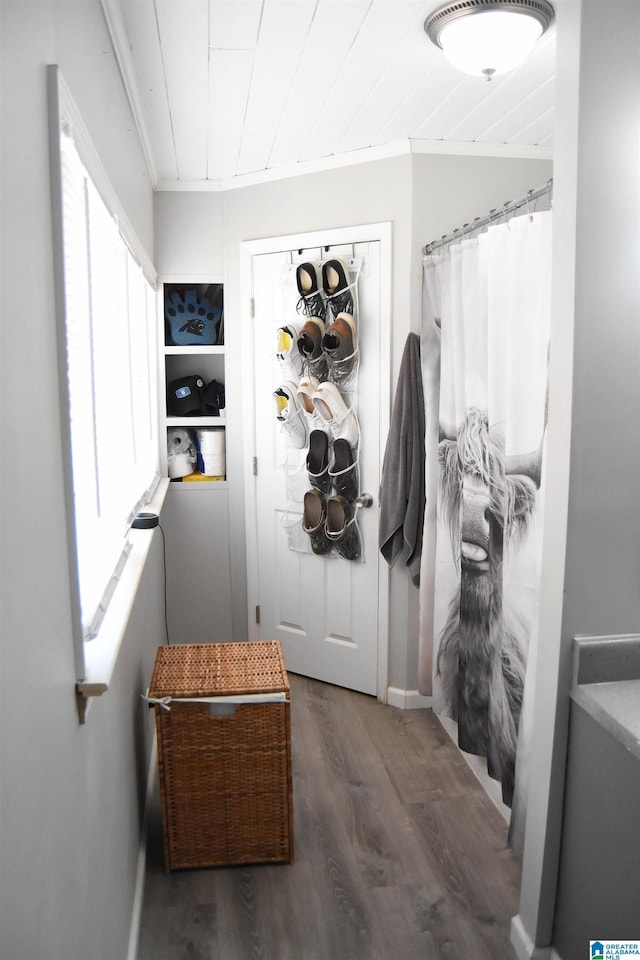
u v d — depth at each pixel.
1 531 0.82
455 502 2.76
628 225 1.64
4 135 0.86
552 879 1.86
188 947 1.96
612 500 1.72
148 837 2.45
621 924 1.63
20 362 0.92
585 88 1.59
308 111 2.65
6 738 0.81
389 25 2.00
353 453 3.31
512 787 2.27
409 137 2.96
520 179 3.14
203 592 3.87
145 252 2.87
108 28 1.83
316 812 2.55
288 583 3.70
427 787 2.70
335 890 2.17
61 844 1.08
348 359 3.21
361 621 3.44
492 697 2.39
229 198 3.61
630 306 1.66
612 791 1.67
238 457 3.79
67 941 1.10
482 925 2.03
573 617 1.75
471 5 1.87
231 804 2.25
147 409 3.26
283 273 3.47
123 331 2.22
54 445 1.12
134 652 2.17
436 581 2.89
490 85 2.43
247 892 2.17
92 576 1.56
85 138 1.35
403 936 1.99
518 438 2.10
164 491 3.36
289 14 1.92
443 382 2.79
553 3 1.90
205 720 2.20
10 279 0.88
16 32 0.92
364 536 3.37
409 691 3.36
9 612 0.85
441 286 2.82
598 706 1.65
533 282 2.03
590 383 1.67
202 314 3.75
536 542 2.07
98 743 1.44
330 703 3.41
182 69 2.27
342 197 3.25
